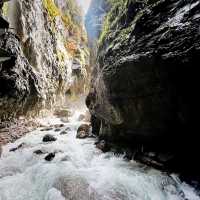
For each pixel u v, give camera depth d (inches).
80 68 1065.5
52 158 289.6
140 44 247.3
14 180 236.8
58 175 228.2
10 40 406.9
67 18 1162.0
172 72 203.5
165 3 237.6
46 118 658.2
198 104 196.5
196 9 196.7
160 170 234.1
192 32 190.5
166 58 203.2
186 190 199.8
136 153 277.1
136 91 250.4
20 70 450.0
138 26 262.5
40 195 207.0
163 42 214.5
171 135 239.0
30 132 463.8
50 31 787.4
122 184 206.7
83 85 1117.1
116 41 323.0
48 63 721.6
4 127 424.2
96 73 420.5
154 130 252.4
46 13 769.6
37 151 315.0
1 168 264.5
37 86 565.9
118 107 286.5
